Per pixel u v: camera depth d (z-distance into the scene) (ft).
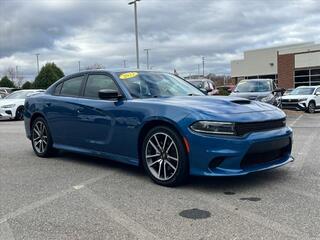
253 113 17.20
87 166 22.31
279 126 17.88
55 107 23.62
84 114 21.52
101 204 15.53
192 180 18.61
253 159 16.89
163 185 17.81
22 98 64.13
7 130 43.57
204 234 12.35
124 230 12.87
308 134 36.01
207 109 16.94
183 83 22.71
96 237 12.39
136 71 21.84
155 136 17.99
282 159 18.30
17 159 24.89
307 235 12.09
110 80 21.02
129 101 19.39
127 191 17.19
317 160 22.79
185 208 14.80
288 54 153.17
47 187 18.17
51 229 13.14
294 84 152.76
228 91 89.66
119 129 19.52
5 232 13.00
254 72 192.95
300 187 17.21
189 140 16.60
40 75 169.07
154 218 13.85
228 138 16.07
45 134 24.95
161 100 18.74
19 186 18.44
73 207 15.25
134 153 19.07
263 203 15.15
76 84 23.21
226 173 16.17
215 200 15.66
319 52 144.25
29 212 14.82
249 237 12.02
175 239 12.05
